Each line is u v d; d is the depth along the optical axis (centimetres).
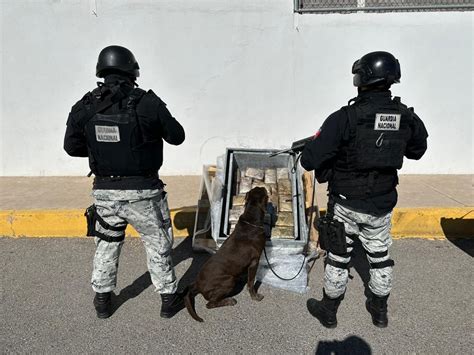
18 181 587
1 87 580
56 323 314
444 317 314
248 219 328
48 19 558
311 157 265
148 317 321
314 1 551
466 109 569
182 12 552
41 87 579
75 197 520
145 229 296
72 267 392
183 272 387
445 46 552
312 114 578
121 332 304
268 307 331
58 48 566
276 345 289
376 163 257
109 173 284
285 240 371
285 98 574
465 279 364
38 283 366
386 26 549
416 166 591
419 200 488
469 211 441
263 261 374
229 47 561
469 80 560
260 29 555
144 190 286
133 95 271
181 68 567
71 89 579
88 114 271
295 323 312
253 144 589
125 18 555
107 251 305
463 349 281
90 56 568
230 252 322
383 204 270
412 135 271
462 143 579
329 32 554
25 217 452
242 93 574
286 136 585
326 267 296
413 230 445
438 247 421
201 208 454
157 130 281
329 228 281
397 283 359
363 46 556
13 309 330
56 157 602
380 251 285
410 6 542
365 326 306
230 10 550
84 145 292
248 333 301
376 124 253
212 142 590
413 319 312
